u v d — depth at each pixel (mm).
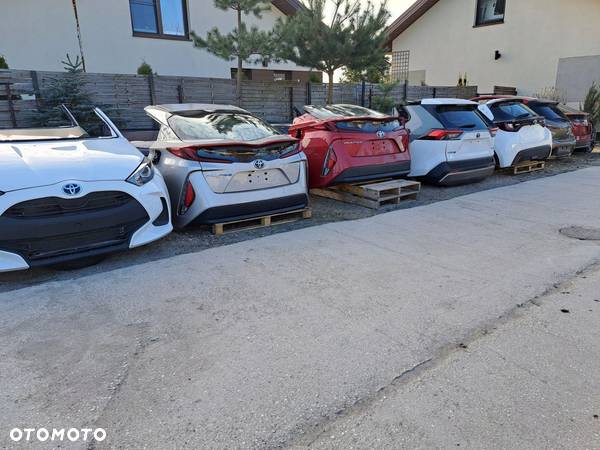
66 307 3025
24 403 2061
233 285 3377
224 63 12234
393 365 2365
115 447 1808
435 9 17016
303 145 5926
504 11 14969
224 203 4438
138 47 10758
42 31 9414
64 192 3383
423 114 6730
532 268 3701
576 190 6898
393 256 4008
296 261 3879
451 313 2928
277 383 2217
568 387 2176
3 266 3244
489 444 1821
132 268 3729
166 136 4918
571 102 13688
